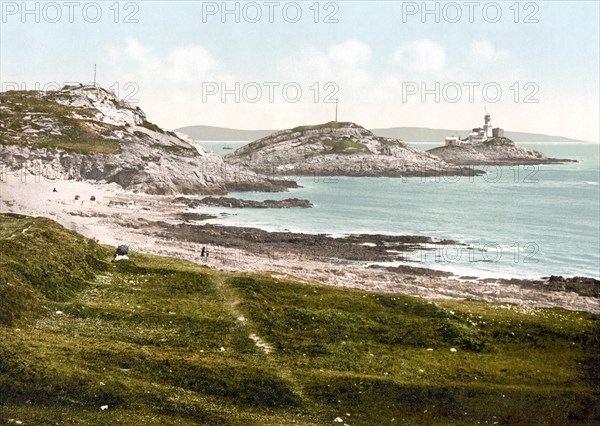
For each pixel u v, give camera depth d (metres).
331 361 50.47
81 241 74.81
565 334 58.00
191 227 137.50
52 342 46.09
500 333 58.16
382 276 97.31
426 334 57.47
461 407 45.09
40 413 36.62
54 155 194.12
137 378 42.59
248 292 64.06
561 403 46.38
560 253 127.94
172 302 60.19
